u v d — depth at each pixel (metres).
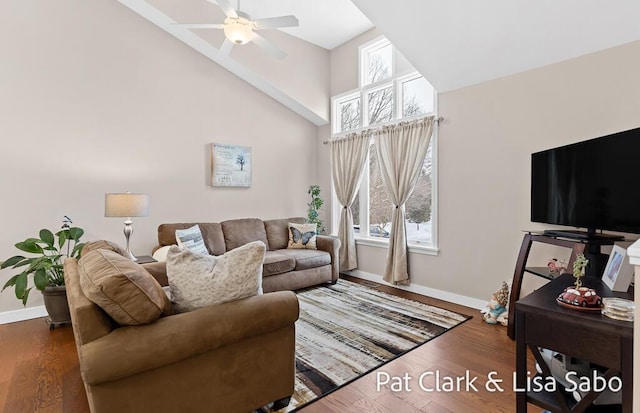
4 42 3.25
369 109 4.89
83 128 3.67
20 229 3.34
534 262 3.12
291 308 1.80
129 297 1.39
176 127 4.31
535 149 3.06
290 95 4.97
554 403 1.44
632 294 1.69
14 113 3.30
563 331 1.39
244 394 1.70
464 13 2.79
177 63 4.31
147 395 1.43
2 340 2.80
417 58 3.43
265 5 4.14
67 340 2.80
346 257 4.94
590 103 2.74
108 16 3.82
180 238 3.71
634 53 2.53
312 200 5.48
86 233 3.71
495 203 3.36
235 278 1.70
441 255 3.83
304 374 2.21
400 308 3.52
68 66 3.58
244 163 4.87
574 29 2.62
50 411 1.84
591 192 2.37
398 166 4.19
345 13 4.36
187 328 1.48
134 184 4.00
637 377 0.99
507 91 3.26
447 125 3.76
